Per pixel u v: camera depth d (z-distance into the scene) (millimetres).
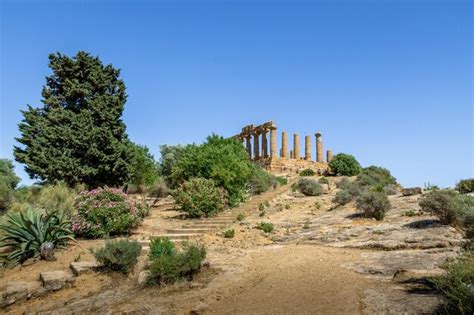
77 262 11797
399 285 7457
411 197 21281
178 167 28906
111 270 11102
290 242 15148
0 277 11977
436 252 10297
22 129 26953
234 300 7684
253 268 10484
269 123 58469
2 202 23922
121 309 8156
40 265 12398
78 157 27797
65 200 18688
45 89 29609
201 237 16891
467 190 21875
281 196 30891
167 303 8062
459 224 13148
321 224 17953
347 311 6238
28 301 9781
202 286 9078
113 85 30719
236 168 27891
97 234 16250
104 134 27969
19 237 13383
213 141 36469
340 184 34062
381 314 5895
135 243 11539
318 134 63531
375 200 17234
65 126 27453
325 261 10625
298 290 7859
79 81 30281
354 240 13594
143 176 37281
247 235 16984
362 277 8547
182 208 23047
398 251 11211
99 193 17344
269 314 6578
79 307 8734
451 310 5348
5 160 41625
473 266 5969
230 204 26625
